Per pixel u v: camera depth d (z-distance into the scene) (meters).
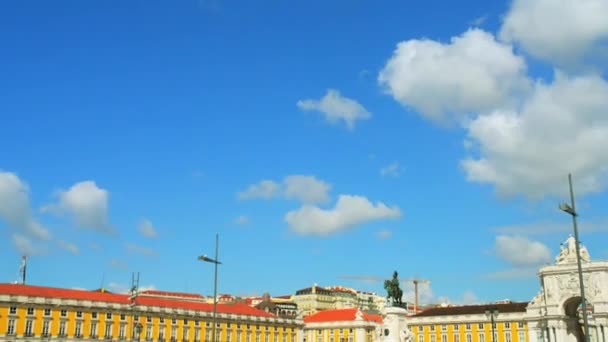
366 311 153.00
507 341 108.81
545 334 103.00
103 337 90.75
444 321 116.62
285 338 116.00
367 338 124.19
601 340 96.31
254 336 110.75
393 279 58.81
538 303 105.50
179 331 99.88
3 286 86.81
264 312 117.50
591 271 99.44
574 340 102.38
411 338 56.22
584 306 28.08
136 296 96.25
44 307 86.00
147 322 96.31
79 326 88.88
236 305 116.25
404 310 57.12
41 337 84.69
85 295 94.19
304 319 132.38
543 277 104.69
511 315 109.31
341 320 126.50
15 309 83.31
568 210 28.56
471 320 113.56
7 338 81.56
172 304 102.50
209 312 104.62
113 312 92.75
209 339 103.56
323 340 127.75
